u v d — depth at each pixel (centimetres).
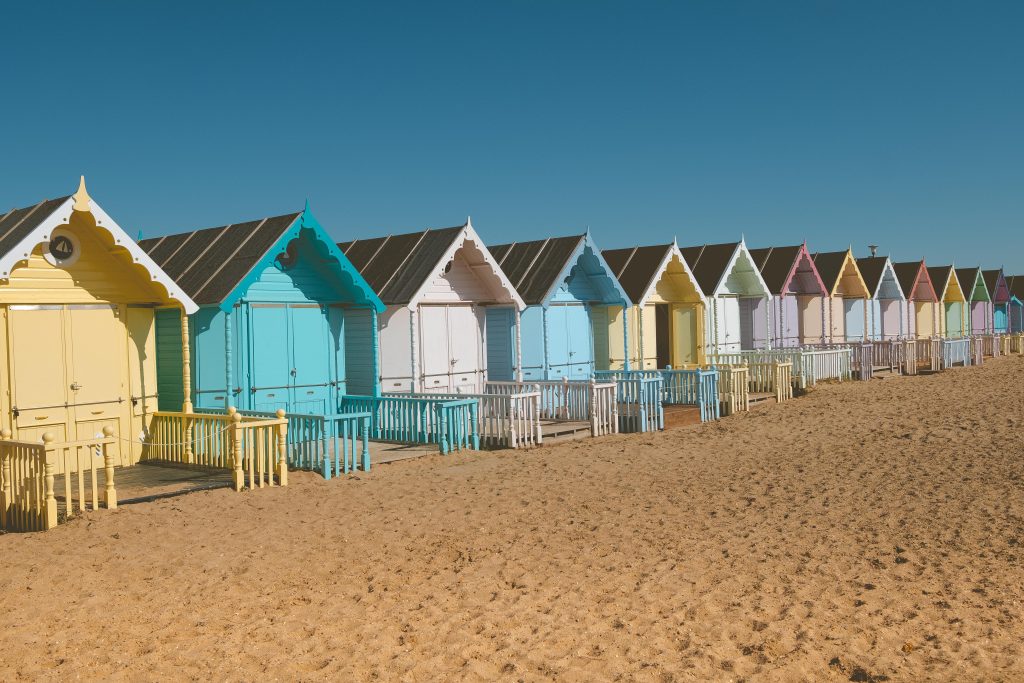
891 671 654
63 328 1384
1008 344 4500
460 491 1284
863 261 4116
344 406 1778
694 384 2177
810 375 2820
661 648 705
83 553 945
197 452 1423
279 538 1020
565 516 1141
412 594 842
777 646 709
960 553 952
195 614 779
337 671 657
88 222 1357
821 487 1295
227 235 1720
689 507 1190
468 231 1933
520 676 650
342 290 1767
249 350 1623
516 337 2058
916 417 2033
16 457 1073
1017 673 646
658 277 2508
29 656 675
